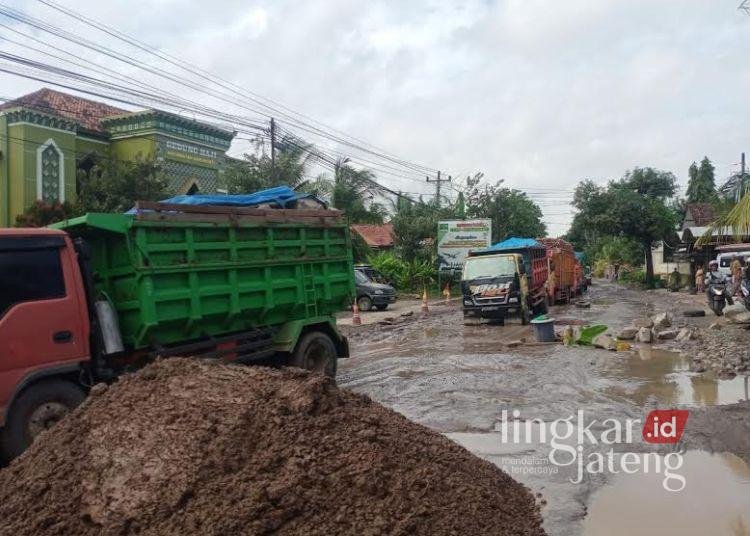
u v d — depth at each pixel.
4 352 6.08
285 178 28.98
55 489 3.88
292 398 4.16
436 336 16.89
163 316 7.42
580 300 30.17
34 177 22.75
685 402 8.31
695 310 20.08
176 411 4.14
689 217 43.38
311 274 9.75
